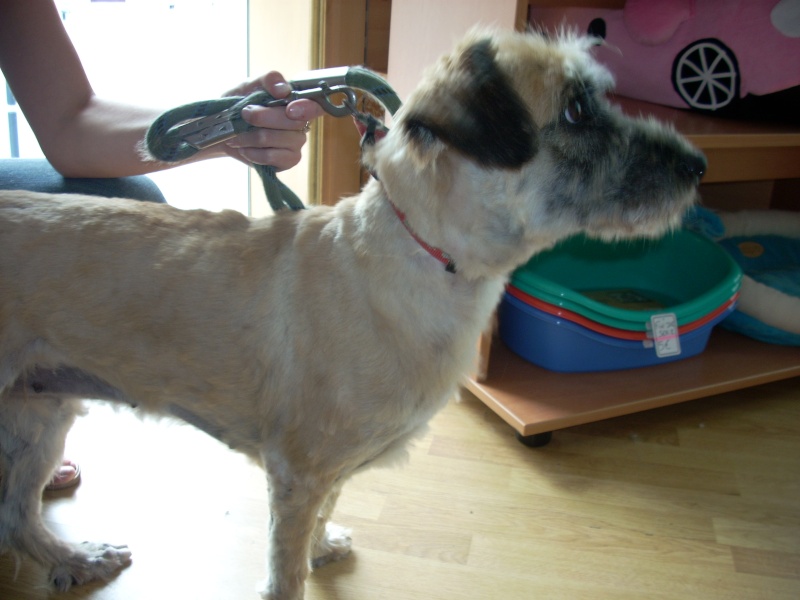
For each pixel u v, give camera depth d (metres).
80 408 1.40
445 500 1.67
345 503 1.65
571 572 1.49
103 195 1.54
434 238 1.08
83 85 1.59
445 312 1.12
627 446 1.91
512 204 1.07
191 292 1.15
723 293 2.00
